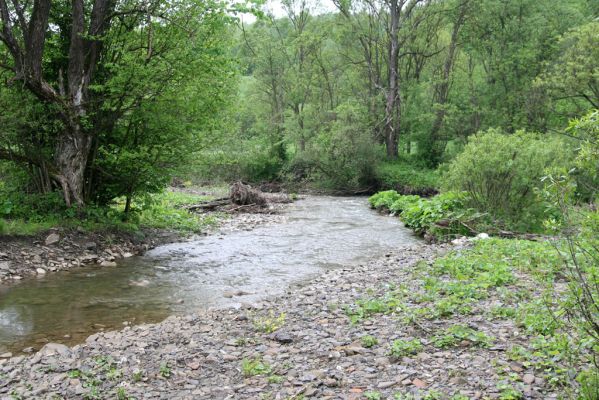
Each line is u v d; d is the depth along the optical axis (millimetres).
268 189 38844
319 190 38094
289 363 5984
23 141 13875
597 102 28547
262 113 49188
